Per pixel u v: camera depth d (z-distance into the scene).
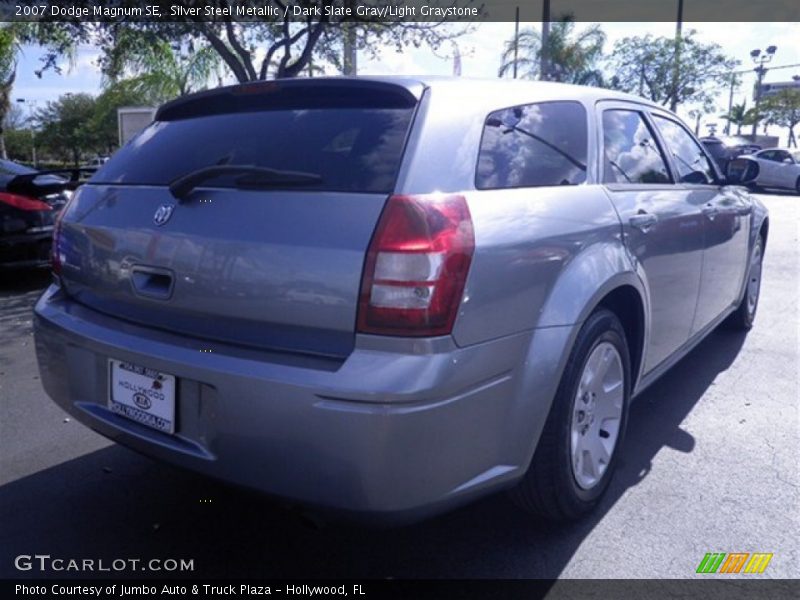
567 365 2.68
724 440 3.79
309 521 2.43
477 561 2.77
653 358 3.60
